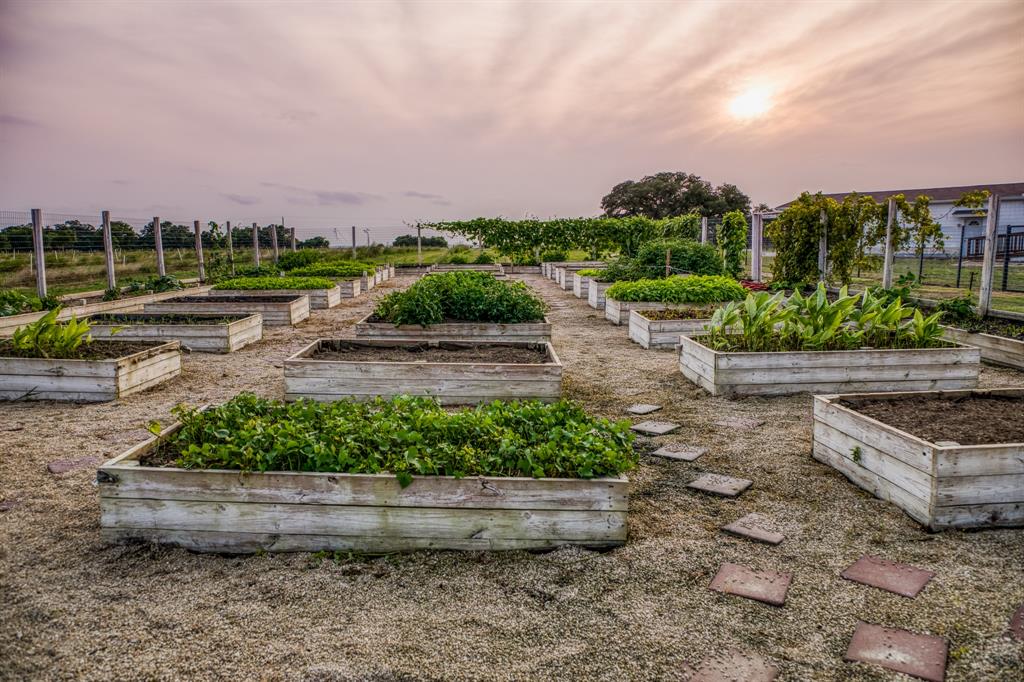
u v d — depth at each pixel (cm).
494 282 998
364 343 764
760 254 1797
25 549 342
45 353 685
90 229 1786
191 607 288
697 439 536
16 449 509
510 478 335
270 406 443
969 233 2848
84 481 442
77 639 264
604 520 341
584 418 426
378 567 324
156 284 1619
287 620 278
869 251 1393
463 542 338
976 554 333
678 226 2417
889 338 739
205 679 240
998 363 802
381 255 3431
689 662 251
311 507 336
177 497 339
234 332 950
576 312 1445
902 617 279
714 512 393
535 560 330
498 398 640
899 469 388
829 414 463
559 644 262
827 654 255
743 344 729
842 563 327
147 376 716
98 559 331
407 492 334
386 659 251
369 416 422
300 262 2534
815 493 420
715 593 300
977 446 357
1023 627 270
